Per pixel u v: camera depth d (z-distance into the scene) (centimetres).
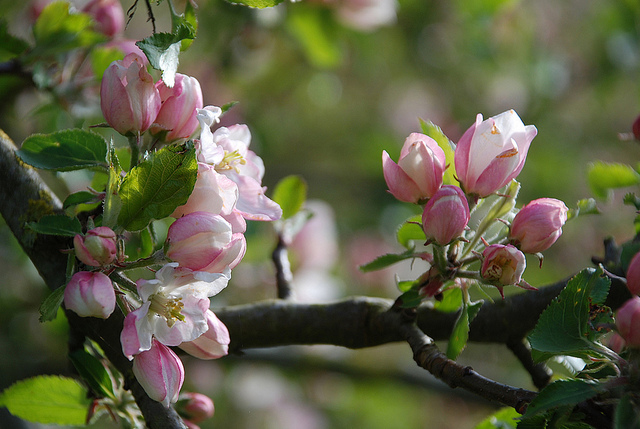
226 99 169
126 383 90
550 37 200
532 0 198
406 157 90
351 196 196
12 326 147
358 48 177
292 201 102
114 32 106
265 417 168
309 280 140
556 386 86
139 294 86
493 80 199
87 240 86
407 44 185
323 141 200
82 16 101
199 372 161
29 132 116
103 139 91
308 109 192
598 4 194
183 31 88
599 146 210
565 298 88
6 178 92
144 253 93
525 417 86
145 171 87
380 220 188
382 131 201
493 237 92
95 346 95
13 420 108
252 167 91
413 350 92
